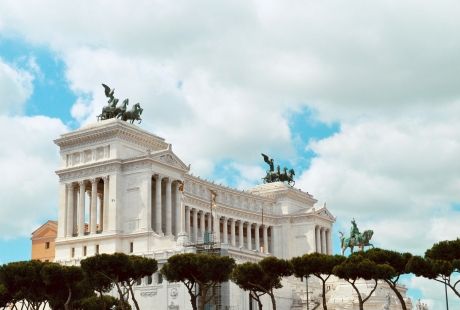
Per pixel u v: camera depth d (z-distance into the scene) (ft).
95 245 644.27
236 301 550.36
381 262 458.09
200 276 435.53
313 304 627.05
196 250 568.41
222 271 438.40
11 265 431.02
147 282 545.44
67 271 431.02
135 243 632.38
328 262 460.55
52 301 451.94
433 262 432.25
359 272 431.84
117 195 649.61
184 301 522.88
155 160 654.12
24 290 434.30
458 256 447.42
